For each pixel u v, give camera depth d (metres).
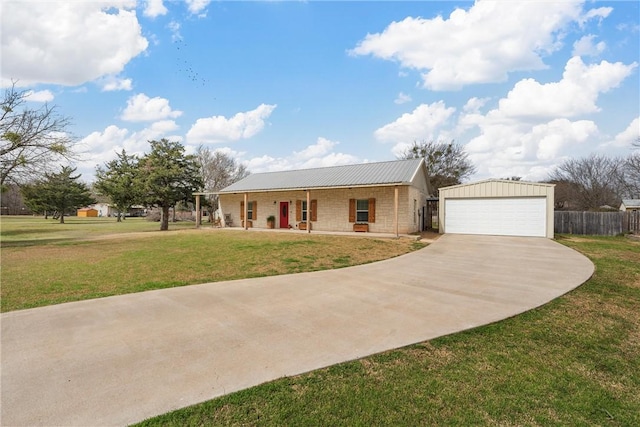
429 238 15.13
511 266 8.55
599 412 2.50
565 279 6.98
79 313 4.80
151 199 23.06
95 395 2.62
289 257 9.77
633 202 32.22
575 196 36.25
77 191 37.22
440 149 35.34
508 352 3.52
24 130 15.70
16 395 2.62
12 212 57.81
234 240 13.91
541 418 2.40
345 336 3.92
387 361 3.29
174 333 4.02
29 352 3.45
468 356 3.42
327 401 2.58
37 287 6.43
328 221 19.27
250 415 2.39
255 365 3.18
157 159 23.62
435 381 2.91
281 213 21.45
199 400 2.57
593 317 4.65
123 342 3.73
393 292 6.02
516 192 15.96
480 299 5.54
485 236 15.97
